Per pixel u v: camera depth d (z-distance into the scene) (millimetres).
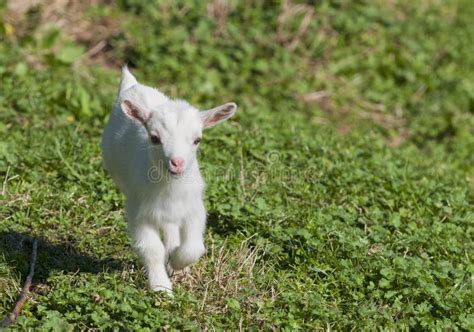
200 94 14938
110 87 14477
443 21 19203
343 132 15023
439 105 16500
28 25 16062
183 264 8672
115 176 9500
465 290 9055
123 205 10391
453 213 11039
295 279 9227
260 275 9125
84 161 11297
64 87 13703
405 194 11289
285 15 17281
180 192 8367
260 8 17344
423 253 9797
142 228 8531
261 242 9641
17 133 11844
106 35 16234
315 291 8953
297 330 8141
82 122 12789
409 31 18203
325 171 11703
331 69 16734
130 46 16047
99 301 8258
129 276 8969
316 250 9516
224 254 9438
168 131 8141
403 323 8422
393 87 16797
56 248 9453
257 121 13695
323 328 8297
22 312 8188
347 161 12258
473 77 17656
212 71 15688
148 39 16094
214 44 16344
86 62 15680
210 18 16688
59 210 10141
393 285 9008
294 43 16953
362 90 16625
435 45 18188
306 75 16422
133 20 16594
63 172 10945
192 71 15578
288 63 16438
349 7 18141
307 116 15344
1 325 7844
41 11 16375
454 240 10094
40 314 8195
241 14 17047
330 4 17984
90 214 10078
